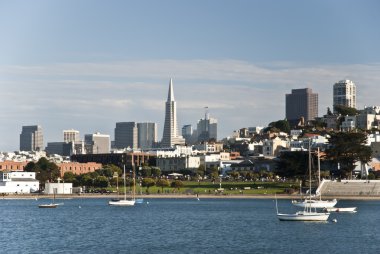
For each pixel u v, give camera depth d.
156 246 178.88
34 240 193.50
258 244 182.12
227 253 166.50
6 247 178.25
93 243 185.62
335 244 181.25
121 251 170.25
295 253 166.62
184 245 180.75
